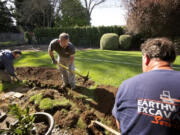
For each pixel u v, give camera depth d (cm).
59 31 1639
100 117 262
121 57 681
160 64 96
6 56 384
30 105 304
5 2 2112
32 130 202
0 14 2089
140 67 488
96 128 237
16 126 196
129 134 88
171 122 77
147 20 854
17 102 321
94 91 345
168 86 83
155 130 79
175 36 866
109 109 277
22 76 464
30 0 1930
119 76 417
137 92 90
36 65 561
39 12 2211
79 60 628
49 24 2442
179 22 808
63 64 342
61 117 262
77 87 372
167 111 79
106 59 639
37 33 1748
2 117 250
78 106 294
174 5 757
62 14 2384
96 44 1441
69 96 333
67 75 355
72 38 1568
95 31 1408
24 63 607
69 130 240
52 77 437
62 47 303
